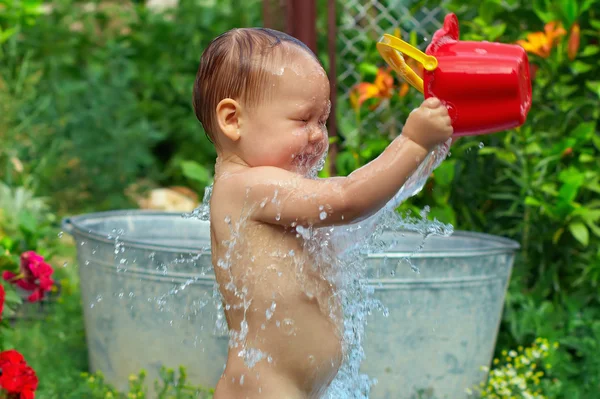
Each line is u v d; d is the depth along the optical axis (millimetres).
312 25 5020
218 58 2342
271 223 2260
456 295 3701
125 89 8305
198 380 3734
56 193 7730
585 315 4391
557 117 4684
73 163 7875
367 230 2424
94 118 8016
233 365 2336
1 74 7664
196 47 8602
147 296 3742
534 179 4492
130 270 3762
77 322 4824
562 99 4633
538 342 4184
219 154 2428
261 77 2273
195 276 3648
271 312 2264
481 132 2164
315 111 2307
